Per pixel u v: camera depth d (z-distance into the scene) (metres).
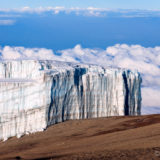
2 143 186.00
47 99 195.25
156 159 99.94
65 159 110.31
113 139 147.38
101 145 138.50
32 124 196.00
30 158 130.38
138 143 127.31
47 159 117.19
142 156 103.12
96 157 106.94
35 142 173.38
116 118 198.88
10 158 134.88
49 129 192.75
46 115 195.00
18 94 198.12
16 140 186.75
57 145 158.75
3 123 197.62
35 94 196.75
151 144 121.50
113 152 111.62
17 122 197.38
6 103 198.12
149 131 149.50
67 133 181.00
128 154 106.44
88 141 154.62
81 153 118.88
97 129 180.12
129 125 179.25
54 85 197.38
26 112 197.38
